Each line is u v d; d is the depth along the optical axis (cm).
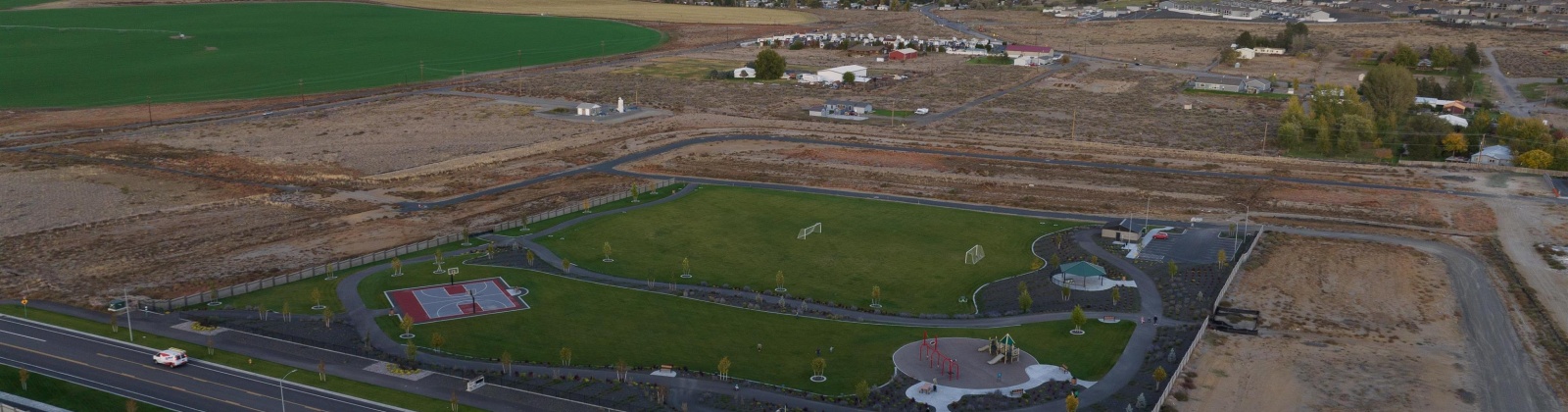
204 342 10444
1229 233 14775
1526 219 15838
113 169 19050
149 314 11238
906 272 13238
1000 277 13012
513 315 11425
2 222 15475
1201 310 11475
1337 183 18175
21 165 19225
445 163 19988
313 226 15325
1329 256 13700
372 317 11306
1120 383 9581
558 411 8950
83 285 12350
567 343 10625
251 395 9219
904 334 10962
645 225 15325
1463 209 16412
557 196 17175
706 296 12175
